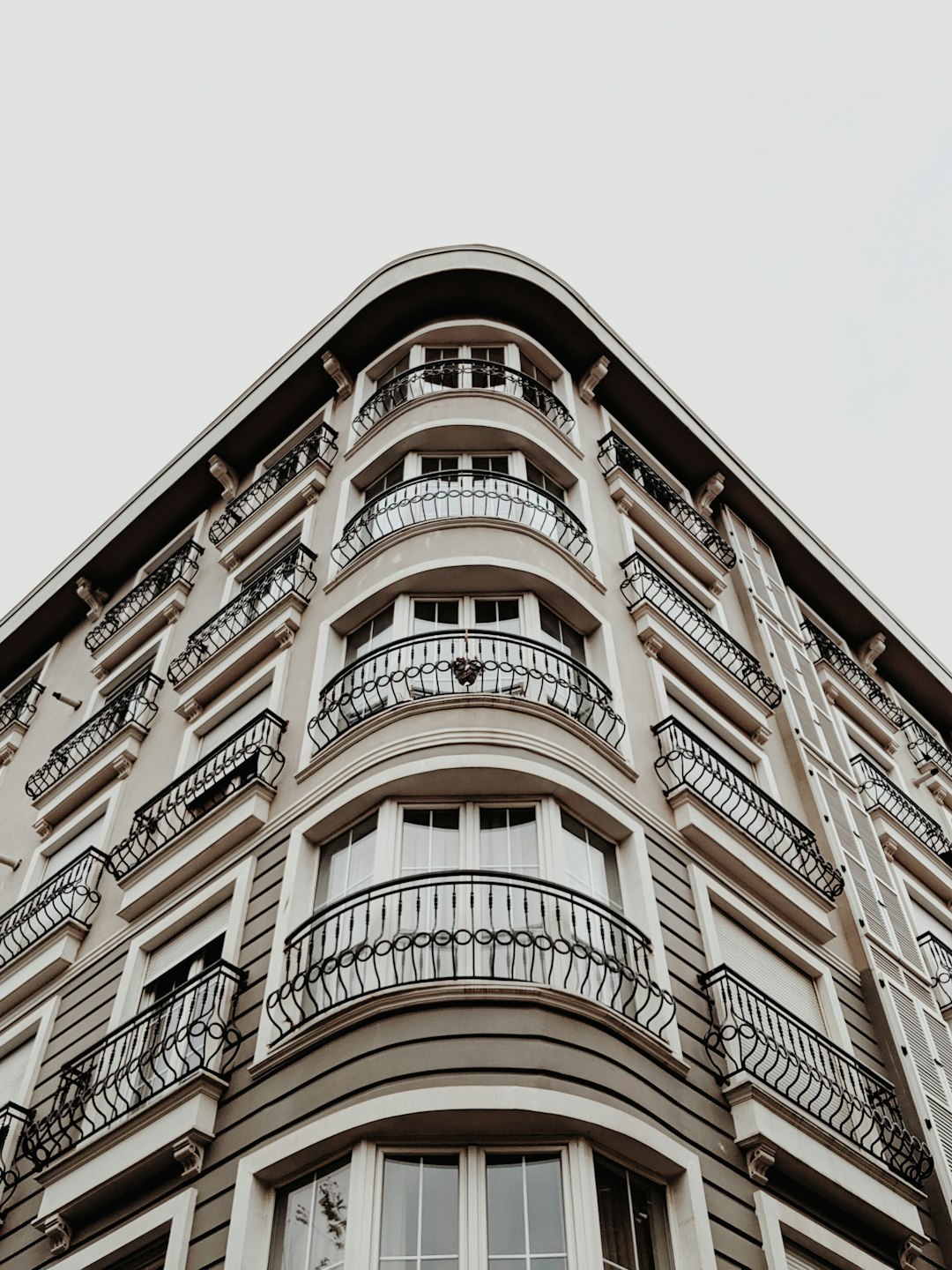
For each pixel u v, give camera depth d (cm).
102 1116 1163
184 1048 1176
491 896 1061
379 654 1374
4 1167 1279
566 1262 848
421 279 2106
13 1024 1520
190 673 1805
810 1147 1122
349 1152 934
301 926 1135
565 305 2131
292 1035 1039
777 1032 1221
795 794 1741
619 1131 927
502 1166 913
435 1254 856
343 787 1261
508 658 1389
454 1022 964
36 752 2203
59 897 1614
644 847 1255
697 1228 930
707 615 1870
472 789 1200
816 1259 1074
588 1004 999
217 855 1398
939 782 2358
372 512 1683
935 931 1845
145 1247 1045
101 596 2494
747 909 1375
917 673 2681
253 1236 926
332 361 2184
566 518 1672
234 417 2364
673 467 2334
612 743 1380
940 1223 1239
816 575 2498
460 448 1775
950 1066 1495
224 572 2081
